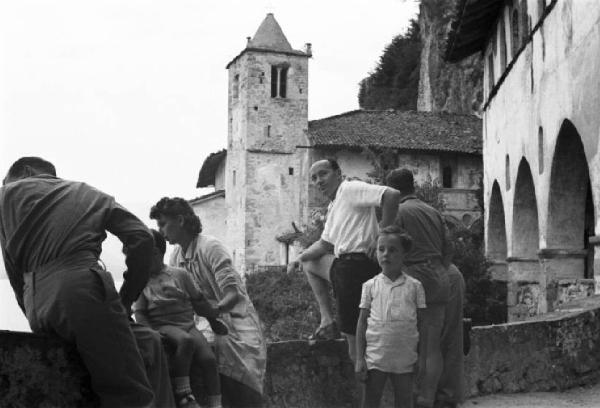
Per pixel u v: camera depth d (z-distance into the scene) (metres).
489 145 28.59
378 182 27.39
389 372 6.22
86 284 4.57
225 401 6.04
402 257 6.31
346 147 44.44
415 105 61.00
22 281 4.83
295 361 7.11
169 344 5.54
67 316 4.53
